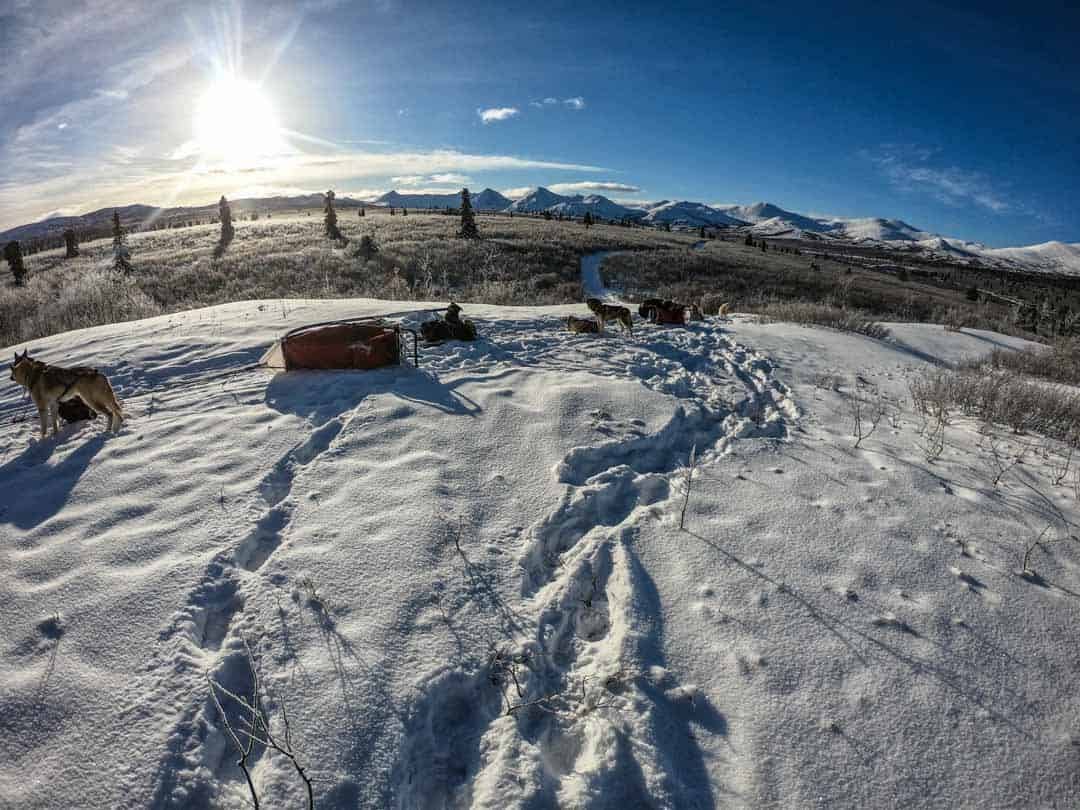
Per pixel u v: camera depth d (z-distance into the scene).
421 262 36.59
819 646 3.46
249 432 6.02
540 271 39.16
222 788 2.64
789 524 4.67
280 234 50.94
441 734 3.00
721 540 4.45
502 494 4.96
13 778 2.63
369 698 3.00
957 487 5.39
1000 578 4.07
